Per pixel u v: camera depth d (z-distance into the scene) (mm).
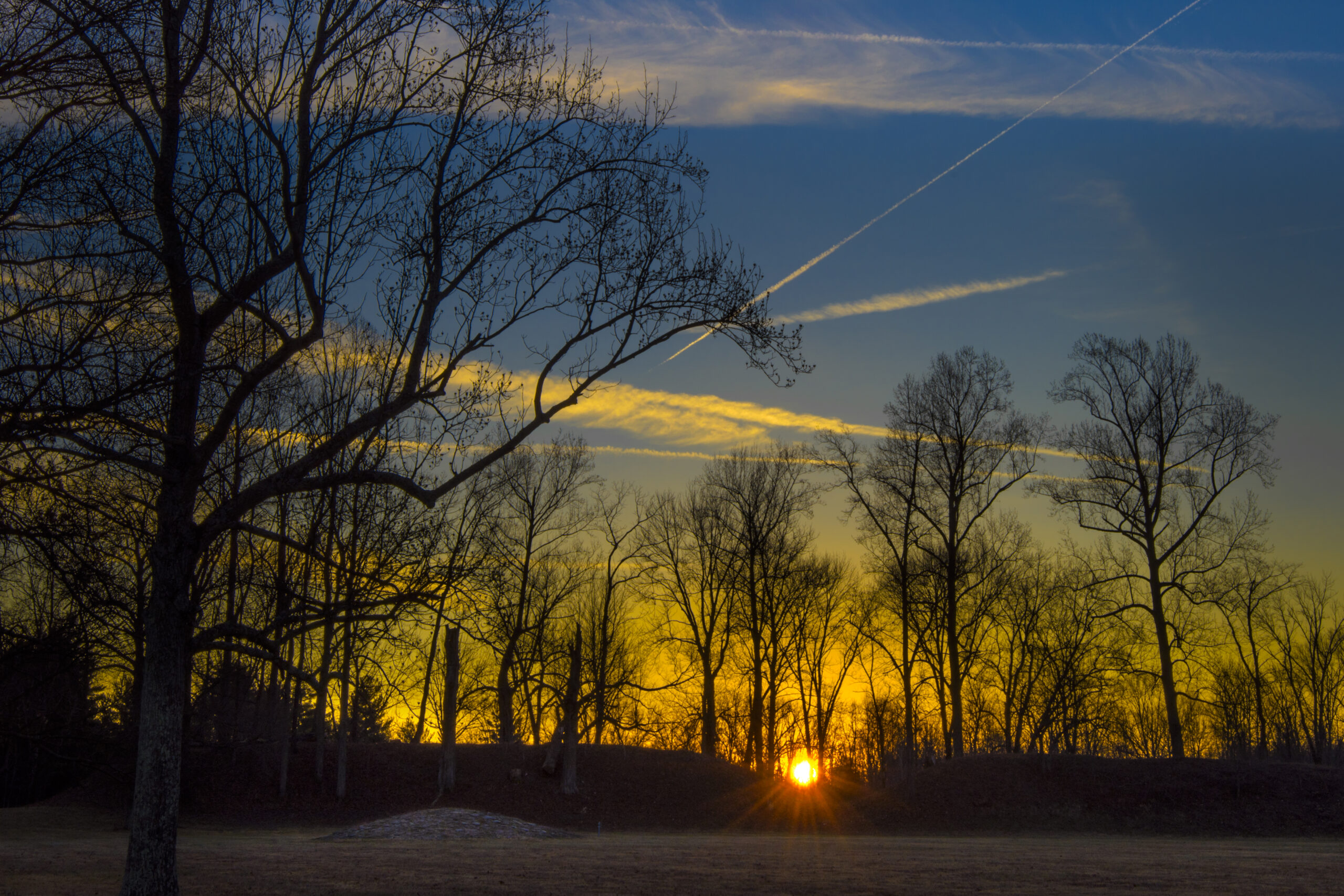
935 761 45656
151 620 11180
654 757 45344
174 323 12758
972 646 50031
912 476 45250
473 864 19328
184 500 11422
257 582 17656
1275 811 38219
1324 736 60188
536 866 19172
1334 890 16156
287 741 37750
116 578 15281
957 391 44875
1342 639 58531
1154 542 42688
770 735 51656
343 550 13828
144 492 15016
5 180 11234
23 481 11016
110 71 10797
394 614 12516
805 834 37562
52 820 32156
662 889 15500
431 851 22609
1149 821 38125
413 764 41688
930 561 46062
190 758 36219
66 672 18188
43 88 11133
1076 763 42719
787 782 43812
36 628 16797
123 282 11977
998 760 43406
